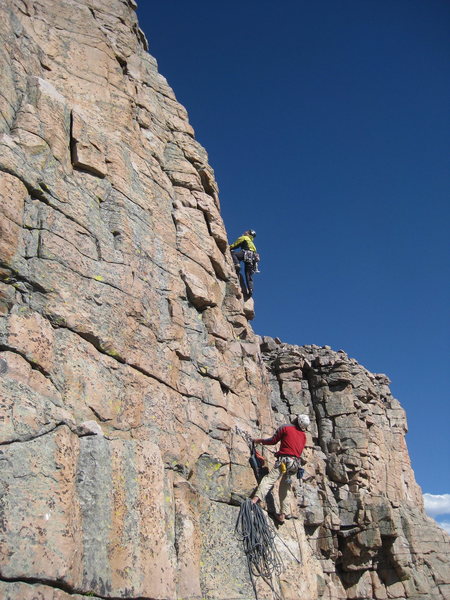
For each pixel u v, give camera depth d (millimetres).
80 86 11852
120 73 13000
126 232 10734
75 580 7102
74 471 7715
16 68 10133
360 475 22188
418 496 25781
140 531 8250
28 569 6598
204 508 10258
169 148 13852
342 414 23203
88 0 13500
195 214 13359
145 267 11016
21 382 7645
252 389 13398
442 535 23734
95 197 10500
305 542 11727
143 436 9492
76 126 10641
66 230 9445
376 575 21062
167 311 11273
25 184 9047
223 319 13086
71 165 10352
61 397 8312
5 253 8305
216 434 11383
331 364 23984
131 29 14156
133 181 11688
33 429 7387
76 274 9328
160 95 14406
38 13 11961
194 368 11539
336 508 21172
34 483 7082
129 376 9648
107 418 8914
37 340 8227
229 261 14383
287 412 23422
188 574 8875
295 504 12203
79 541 7391
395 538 21266
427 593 21125
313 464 21734
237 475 11391
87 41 12500
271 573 10367
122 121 12281
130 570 7832
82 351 8922
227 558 9883
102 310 9531
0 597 6293
